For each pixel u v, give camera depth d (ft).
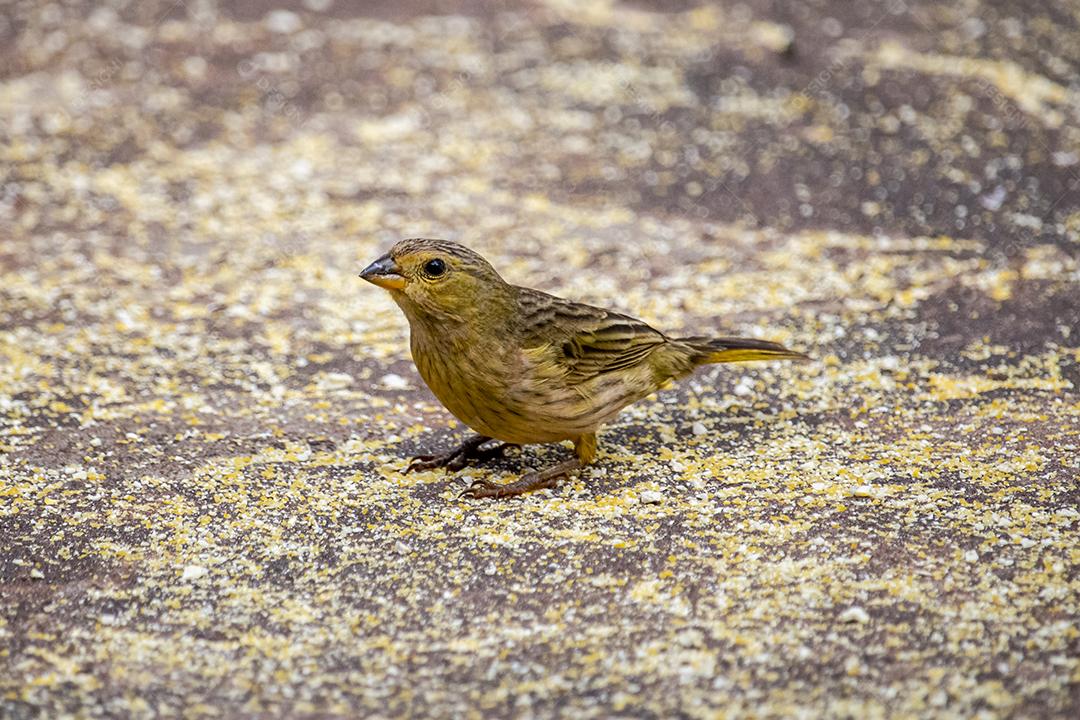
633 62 63.41
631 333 32.60
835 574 27.89
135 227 50.88
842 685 23.94
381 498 32.37
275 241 49.93
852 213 50.44
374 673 24.85
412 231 50.62
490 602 27.32
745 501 31.55
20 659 25.40
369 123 59.00
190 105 60.23
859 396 37.76
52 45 65.00
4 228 50.49
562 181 54.13
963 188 51.72
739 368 39.81
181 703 23.98
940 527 29.86
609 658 25.09
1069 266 45.39
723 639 25.59
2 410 37.32
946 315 42.52
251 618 26.96
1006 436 34.73
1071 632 25.34
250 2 69.46
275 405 38.09
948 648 24.99
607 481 32.96
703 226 50.19
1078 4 68.13
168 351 41.60
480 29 67.05
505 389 31.35
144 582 28.43
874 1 68.64
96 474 33.71
